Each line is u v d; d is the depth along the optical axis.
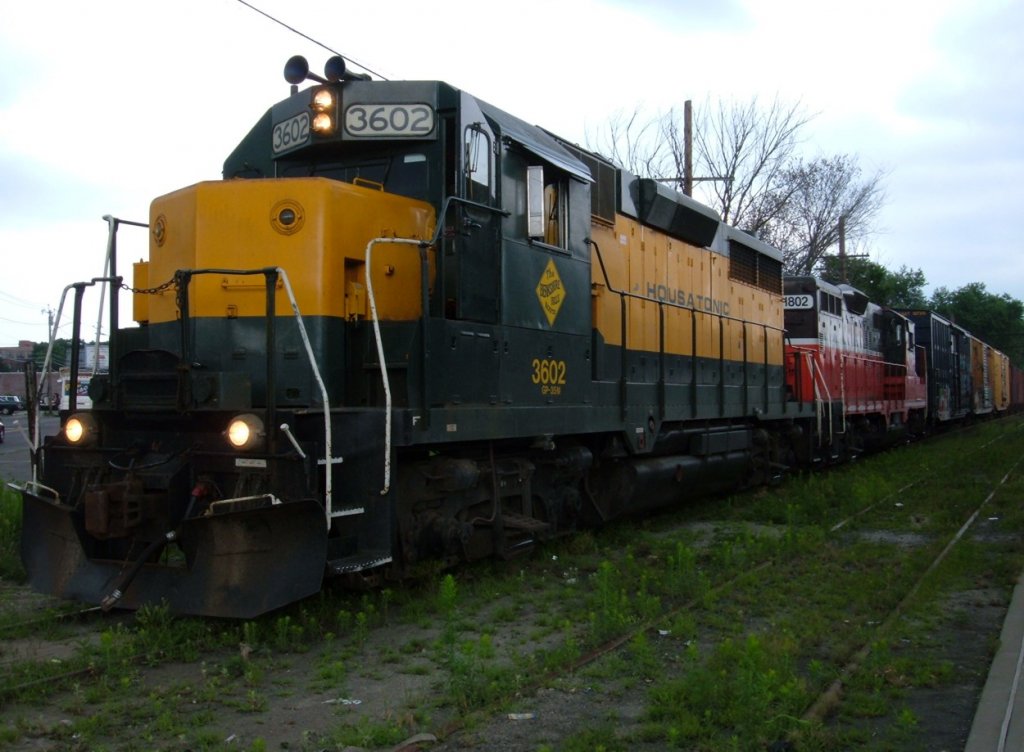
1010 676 5.03
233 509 5.44
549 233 8.12
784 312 16.34
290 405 6.23
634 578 7.48
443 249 6.55
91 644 5.69
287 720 4.46
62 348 40.81
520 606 6.71
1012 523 10.18
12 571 7.80
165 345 6.73
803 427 15.66
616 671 5.17
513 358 7.32
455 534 6.65
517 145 7.48
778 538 9.41
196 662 5.32
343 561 5.67
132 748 4.06
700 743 4.16
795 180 31.98
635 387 9.59
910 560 8.16
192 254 6.43
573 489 8.88
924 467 16.50
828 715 4.57
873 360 20.31
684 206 11.29
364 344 6.50
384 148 7.12
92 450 6.32
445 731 4.25
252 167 7.79
